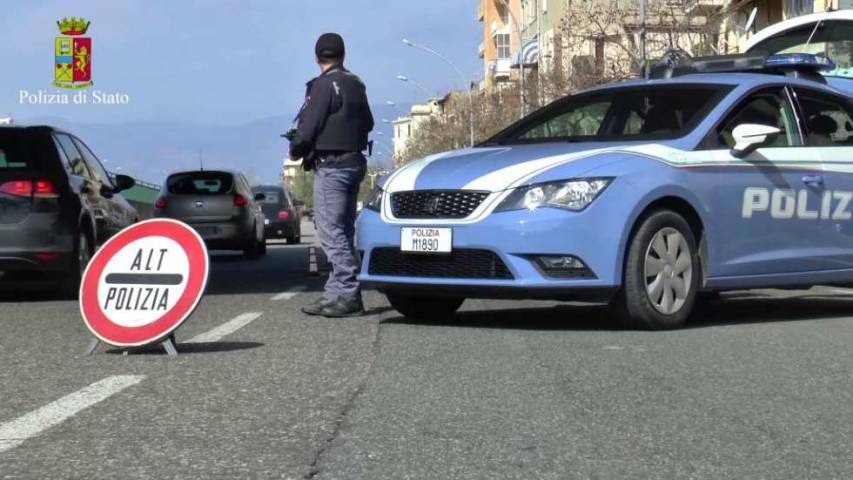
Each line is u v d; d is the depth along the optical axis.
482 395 5.86
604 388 6.06
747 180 9.16
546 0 59.03
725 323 9.17
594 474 4.37
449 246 8.52
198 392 5.96
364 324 8.96
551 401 5.71
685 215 8.88
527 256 8.30
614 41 35.81
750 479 4.31
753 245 9.21
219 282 14.59
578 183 8.33
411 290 8.79
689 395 5.88
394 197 8.85
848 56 16.17
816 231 9.65
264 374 6.50
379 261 8.94
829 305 10.83
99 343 7.48
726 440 4.91
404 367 6.72
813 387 6.12
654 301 8.54
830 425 5.21
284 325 8.92
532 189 8.34
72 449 4.74
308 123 9.60
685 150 8.84
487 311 10.16
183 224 7.37
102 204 13.37
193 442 4.86
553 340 7.91
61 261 12.23
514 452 4.69
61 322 9.46
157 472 4.38
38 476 4.33
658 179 8.56
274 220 36.16
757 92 9.55
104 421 5.27
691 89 9.51
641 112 9.38
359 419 5.29
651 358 7.09
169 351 7.23
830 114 10.05
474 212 8.44
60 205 12.23
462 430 5.07
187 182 24.27
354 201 9.84
